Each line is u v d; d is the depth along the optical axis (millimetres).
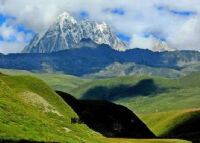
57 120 108875
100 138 112625
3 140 60219
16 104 89938
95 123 173000
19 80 145000
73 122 122812
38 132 74312
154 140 130875
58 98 150625
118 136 173625
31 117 84500
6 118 74000
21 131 68875
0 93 93625
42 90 147750
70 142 76500
